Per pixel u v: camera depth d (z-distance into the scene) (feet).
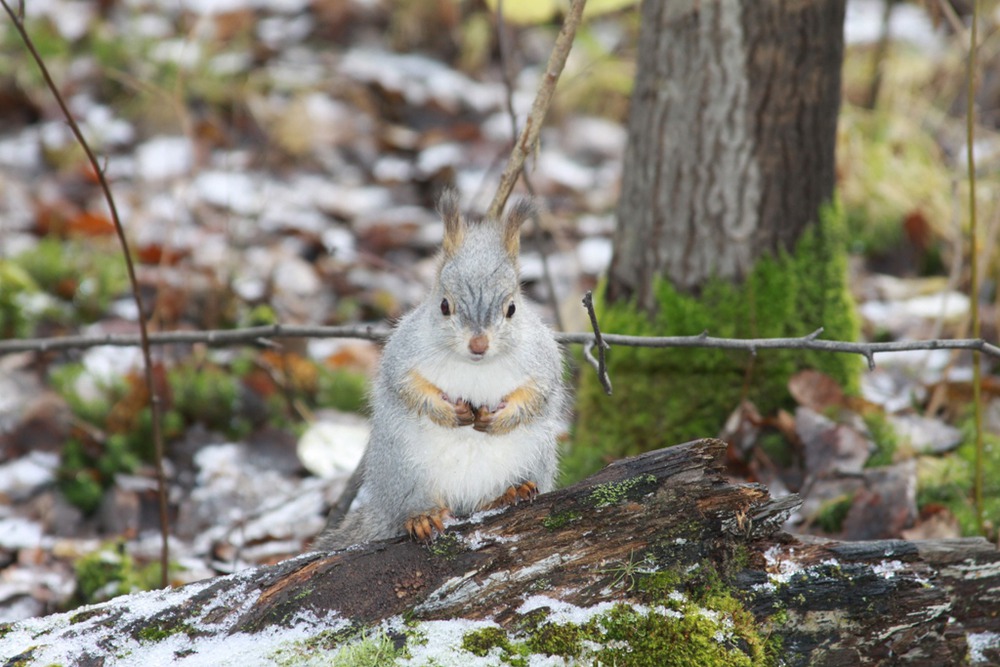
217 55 61.72
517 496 22.94
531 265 47.78
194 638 19.99
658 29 32.71
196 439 36.81
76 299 43.04
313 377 40.14
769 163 32.40
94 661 19.53
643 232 33.96
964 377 37.50
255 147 57.11
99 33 62.08
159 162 54.03
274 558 31.01
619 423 34.09
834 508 29.73
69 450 35.29
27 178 53.16
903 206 47.47
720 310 33.14
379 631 20.22
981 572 21.45
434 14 68.18
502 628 20.26
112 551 30.78
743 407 32.55
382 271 48.01
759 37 31.48
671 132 32.89
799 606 20.94
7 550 31.19
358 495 29.55
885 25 53.26
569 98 62.08
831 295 33.40
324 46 66.85
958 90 56.75
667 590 20.74
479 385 23.00
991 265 43.96
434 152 57.72
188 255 46.01
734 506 20.95
